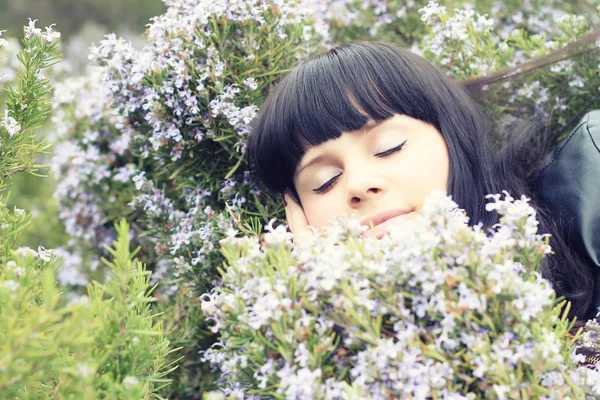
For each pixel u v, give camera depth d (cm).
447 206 75
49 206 197
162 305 143
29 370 61
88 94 176
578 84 141
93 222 170
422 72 119
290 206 122
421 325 72
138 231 165
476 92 143
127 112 134
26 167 106
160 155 135
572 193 118
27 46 106
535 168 134
